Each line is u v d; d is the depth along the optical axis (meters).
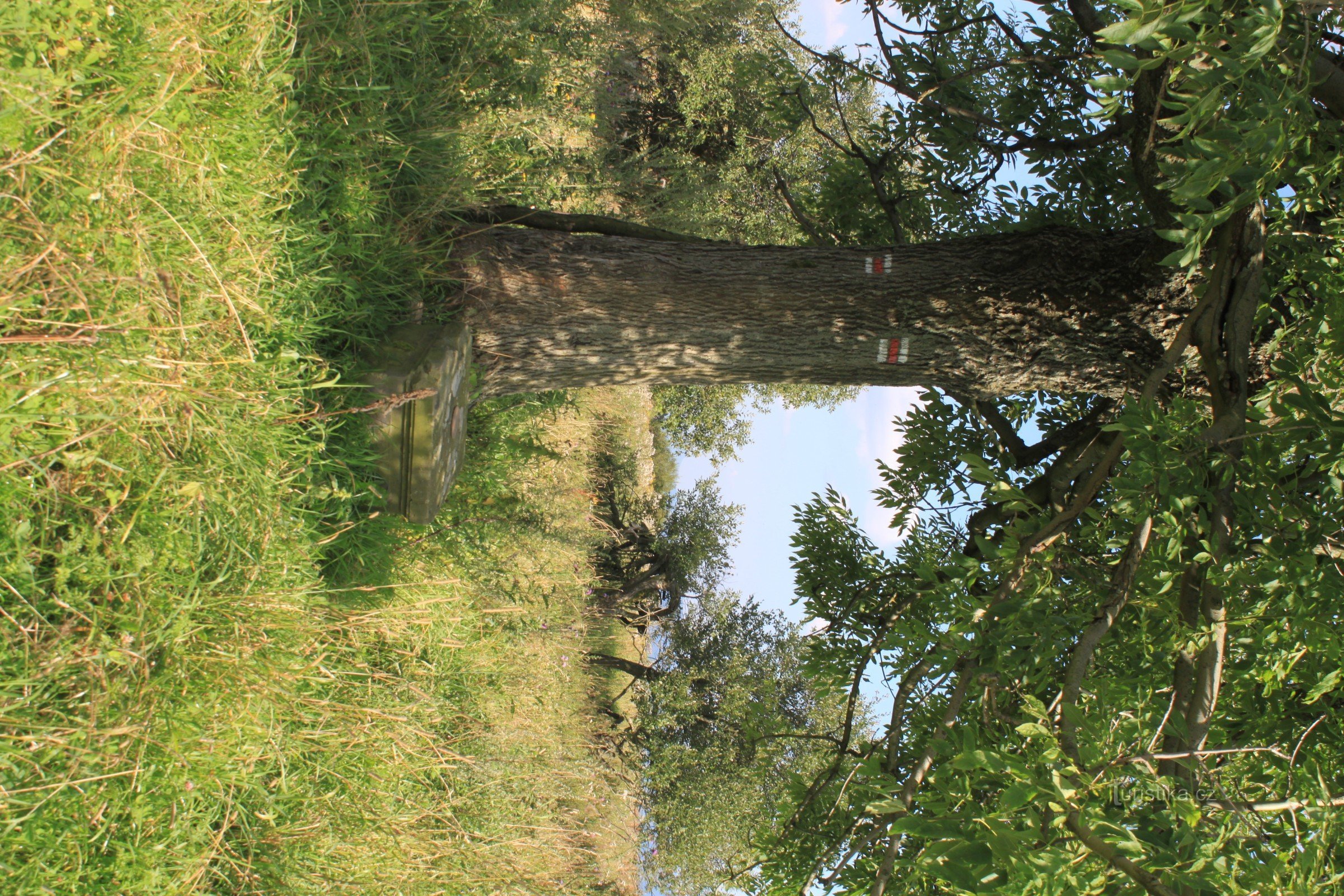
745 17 12.46
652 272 3.54
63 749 2.08
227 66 2.40
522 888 4.68
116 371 2.05
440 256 3.33
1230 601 2.71
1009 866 1.79
